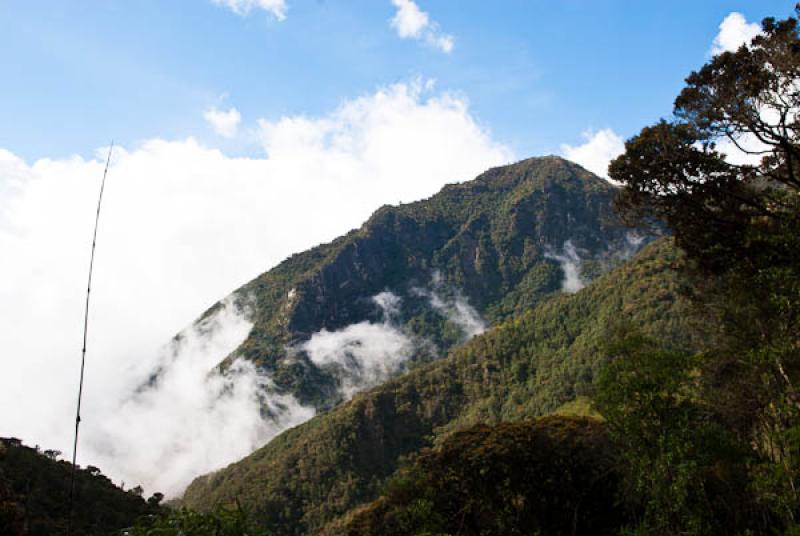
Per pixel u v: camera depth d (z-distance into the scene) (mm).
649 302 91375
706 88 16391
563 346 119500
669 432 14070
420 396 132750
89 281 4332
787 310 14734
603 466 27219
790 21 14773
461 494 31219
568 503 28859
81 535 25016
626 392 14711
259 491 106250
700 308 23125
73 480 3715
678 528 13781
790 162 15523
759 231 15688
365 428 120812
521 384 119750
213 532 4367
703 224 18078
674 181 17578
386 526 29344
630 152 17875
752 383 17422
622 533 15555
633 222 19812
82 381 4016
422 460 33000
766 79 14805
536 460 29641
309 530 94688
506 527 29953
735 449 14141
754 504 15461
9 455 32031
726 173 16891
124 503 39625
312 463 111625
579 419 33406
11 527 7094
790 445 11984
